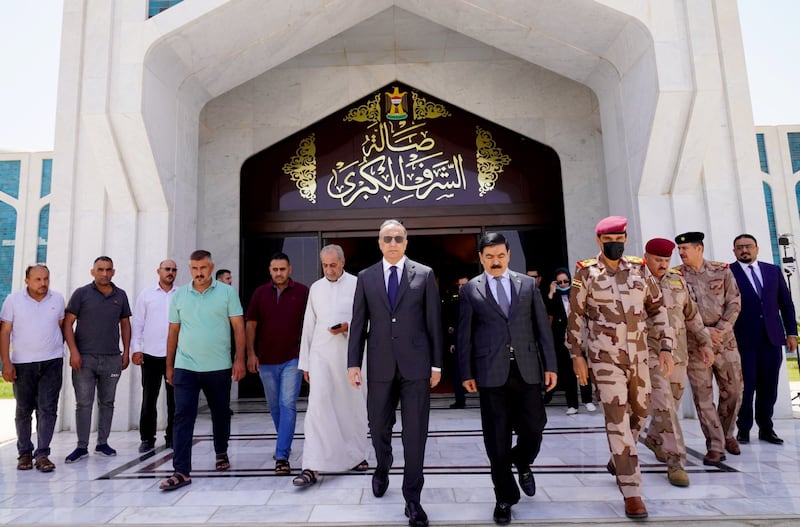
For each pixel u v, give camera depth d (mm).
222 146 7949
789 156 16016
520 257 7852
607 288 2896
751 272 4391
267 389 3957
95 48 5551
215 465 3871
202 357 3520
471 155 8031
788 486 3111
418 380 2773
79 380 4273
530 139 8031
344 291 3709
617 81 6395
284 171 8070
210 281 3617
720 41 5660
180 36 5652
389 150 8055
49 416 3986
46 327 4062
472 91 8016
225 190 7863
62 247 5656
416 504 2621
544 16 6055
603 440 4547
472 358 2812
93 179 5762
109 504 2998
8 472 3799
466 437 4797
